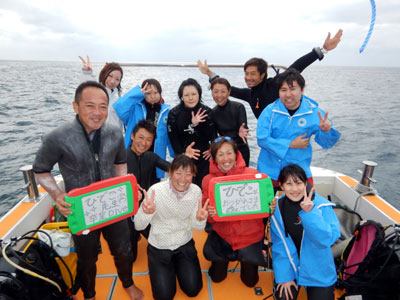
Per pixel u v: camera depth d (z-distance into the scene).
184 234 2.38
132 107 3.22
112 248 2.08
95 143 1.78
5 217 2.43
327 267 2.08
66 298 1.96
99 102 1.59
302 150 2.61
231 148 2.28
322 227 1.94
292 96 2.39
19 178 7.82
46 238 2.01
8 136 11.43
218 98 3.18
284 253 2.23
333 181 3.44
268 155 2.72
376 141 12.28
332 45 3.17
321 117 2.40
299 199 2.17
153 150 3.34
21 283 1.56
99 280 2.48
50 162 1.70
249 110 15.16
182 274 2.30
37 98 20.70
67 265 2.20
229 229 2.35
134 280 2.50
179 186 2.12
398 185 8.31
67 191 1.82
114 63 3.38
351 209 3.05
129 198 1.91
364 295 1.99
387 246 1.92
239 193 2.11
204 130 3.15
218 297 2.32
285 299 2.17
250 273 2.36
